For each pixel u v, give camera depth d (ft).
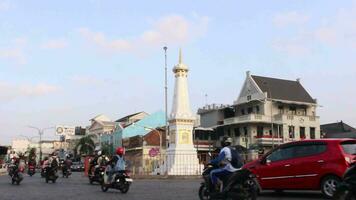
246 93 218.59
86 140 310.86
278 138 199.52
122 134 248.32
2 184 79.87
